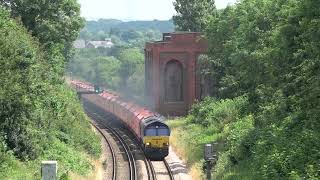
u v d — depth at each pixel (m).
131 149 117.50
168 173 90.31
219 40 131.12
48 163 43.22
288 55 67.19
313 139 54.53
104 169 92.31
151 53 176.88
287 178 51.31
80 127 104.44
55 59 114.25
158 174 89.44
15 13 103.56
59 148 77.69
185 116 167.88
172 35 170.88
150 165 97.00
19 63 69.12
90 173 77.12
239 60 91.38
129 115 139.88
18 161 63.06
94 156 96.06
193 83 169.88
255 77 86.06
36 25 105.44
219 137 98.25
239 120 97.00
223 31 128.25
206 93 165.38
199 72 163.12
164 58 171.00
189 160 94.88
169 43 170.50
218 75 142.38
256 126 80.31
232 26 121.25
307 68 58.09
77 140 92.12
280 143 59.31
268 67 74.06
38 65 76.88
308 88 58.19
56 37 110.62
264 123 74.44
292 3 67.88
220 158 79.56
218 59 138.12
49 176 43.22
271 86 77.50
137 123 123.31
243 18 99.06
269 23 90.31
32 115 70.44
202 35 161.12
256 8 93.94
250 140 72.81
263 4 94.00
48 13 107.12
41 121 73.75
